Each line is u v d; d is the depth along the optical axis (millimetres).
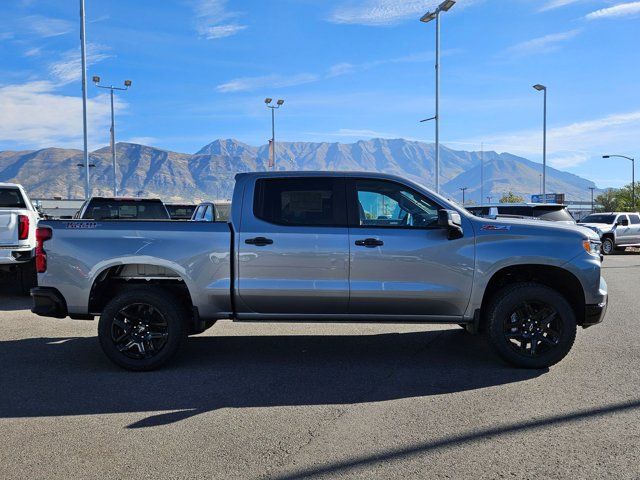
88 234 5809
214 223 5809
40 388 5191
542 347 5793
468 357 6312
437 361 6137
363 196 5852
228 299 5793
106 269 5840
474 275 5684
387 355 6422
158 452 3787
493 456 3701
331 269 5691
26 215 9734
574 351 6531
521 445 3871
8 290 11625
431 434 4070
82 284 5777
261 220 5797
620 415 4426
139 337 5770
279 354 6469
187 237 5770
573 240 5734
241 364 6023
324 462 3623
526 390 5082
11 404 4750
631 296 11367
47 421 4359
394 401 4809
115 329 5789
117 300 5699
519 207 15266
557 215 14953
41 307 5859
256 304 5793
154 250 5754
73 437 4043
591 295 5734
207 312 5836
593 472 3469
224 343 7047
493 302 5738
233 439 3998
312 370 5789
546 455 3711
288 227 5758
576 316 6008
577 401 4766
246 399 4879
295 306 5781
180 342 5770
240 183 5922
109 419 4402
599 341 7059
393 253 5660
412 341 7145
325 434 4082
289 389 5156
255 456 3719
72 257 5785
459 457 3688
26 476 3447
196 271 5758
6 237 9539
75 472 3500
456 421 4328
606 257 24281
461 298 5719
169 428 4211
